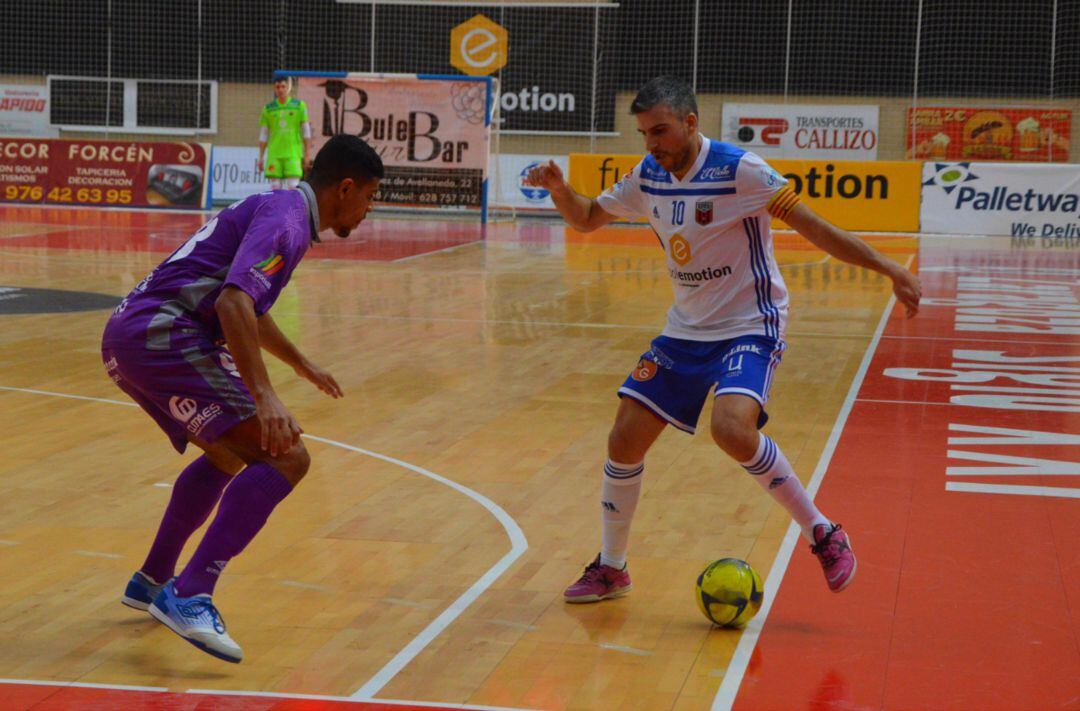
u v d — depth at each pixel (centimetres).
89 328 1144
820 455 713
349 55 2992
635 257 1923
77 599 463
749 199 442
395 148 2422
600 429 783
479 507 604
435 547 538
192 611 388
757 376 441
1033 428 788
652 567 514
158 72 3016
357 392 886
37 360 983
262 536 548
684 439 756
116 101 3025
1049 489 638
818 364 1031
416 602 466
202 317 414
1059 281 1661
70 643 418
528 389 910
